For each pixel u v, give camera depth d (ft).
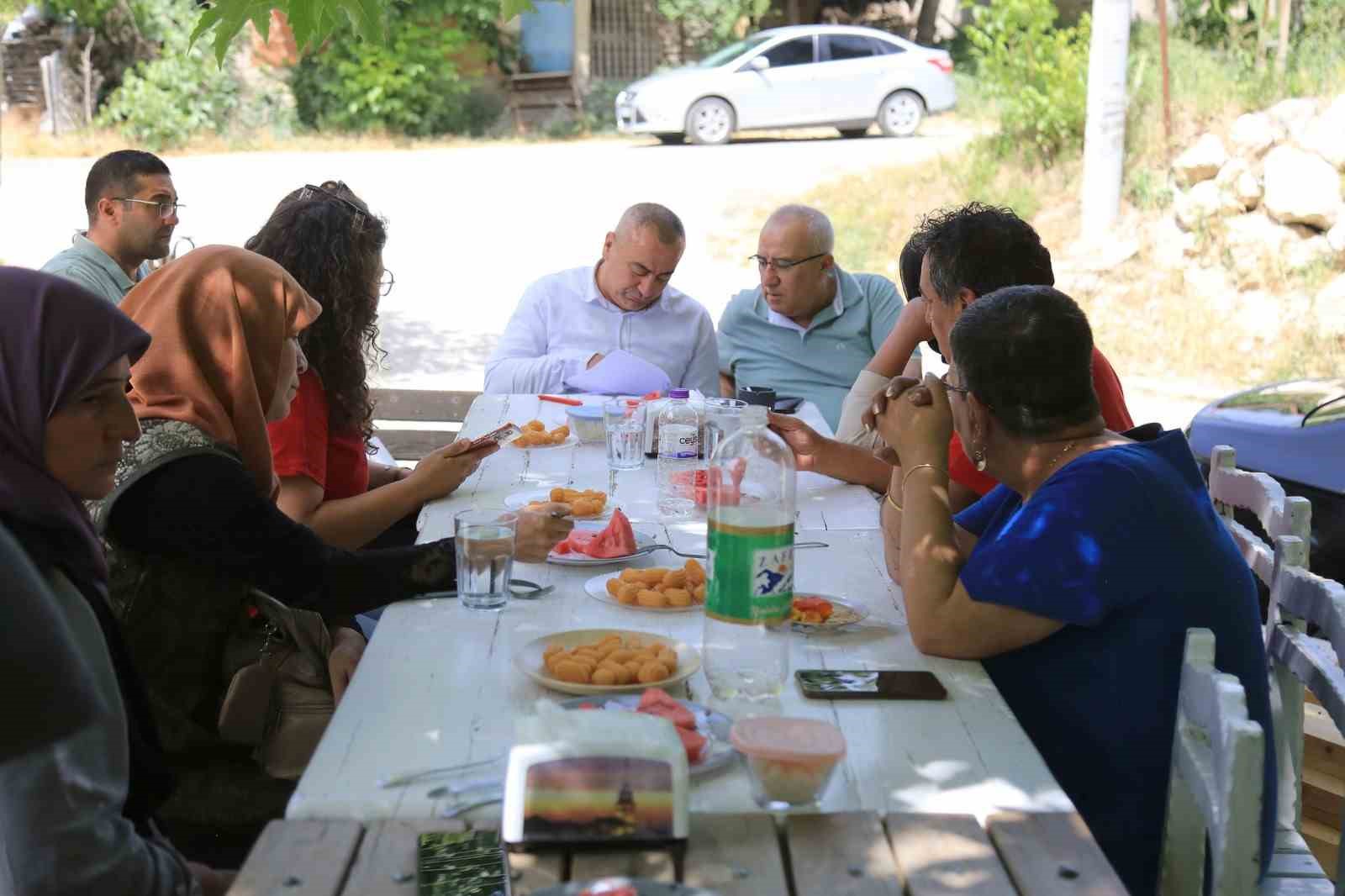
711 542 6.50
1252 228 30.50
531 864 5.02
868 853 5.15
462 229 39.14
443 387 25.62
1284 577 8.39
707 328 16.34
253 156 52.37
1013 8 39.65
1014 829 5.38
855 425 12.94
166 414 7.80
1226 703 5.74
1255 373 27.76
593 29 64.34
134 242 16.20
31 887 5.54
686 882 4.94
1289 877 7.73
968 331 7.37
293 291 8.41
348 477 10.48
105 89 58.08
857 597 8.20
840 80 51.80
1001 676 7.16
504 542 7.73
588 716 5.23
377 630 7.39
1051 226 35.47
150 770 6.42
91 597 6.24
